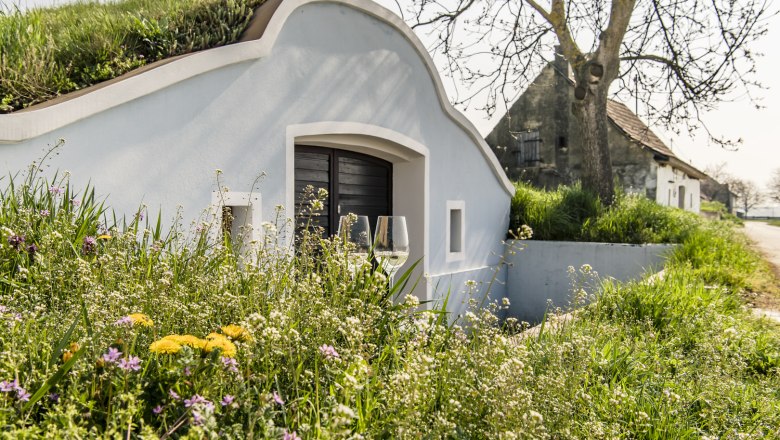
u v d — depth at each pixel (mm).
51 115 4094
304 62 6211
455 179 8977
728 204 58188
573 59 12930
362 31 6980
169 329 2156
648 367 3641
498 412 1913
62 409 1505
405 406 1820
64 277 2613
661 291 5586
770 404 3193
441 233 8617
